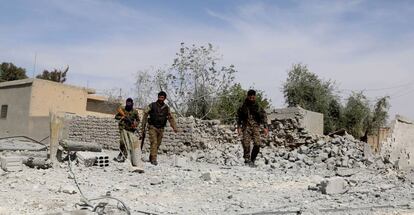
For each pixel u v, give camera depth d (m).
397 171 15.74
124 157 14.65
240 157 18.78
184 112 38.09
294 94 42.31
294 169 15.41
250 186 10.81
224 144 22.44
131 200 8.43
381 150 18.50
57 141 13.35
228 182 11.30
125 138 13.96
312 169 15.57
